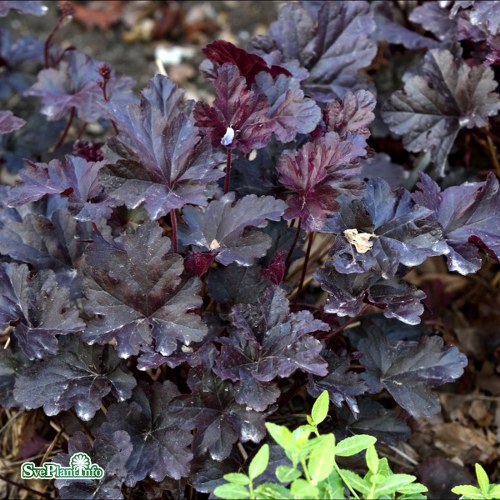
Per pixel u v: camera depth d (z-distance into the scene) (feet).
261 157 4.63
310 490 3.92
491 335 5.10
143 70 5.96
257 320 4.32
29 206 4.64
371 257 4.32
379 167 4.90
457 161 5.14
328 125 4.49
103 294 4.31
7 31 5.91
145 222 4.28
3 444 4.81
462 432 4.91
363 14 4.91
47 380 4.35
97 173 4.39
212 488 4.29
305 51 4.93
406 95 4.85
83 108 4.91
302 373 4.55
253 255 4.32
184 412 4.29
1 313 4.35
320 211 4.30
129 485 4.25
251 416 4.29
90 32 6.06
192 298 4.30
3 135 5.24
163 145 4.30
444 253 4.29
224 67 4.34
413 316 4.27
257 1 6.13
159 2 6.11
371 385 4.46
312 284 5.02
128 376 4.38
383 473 4.09
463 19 4.87
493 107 4.76
